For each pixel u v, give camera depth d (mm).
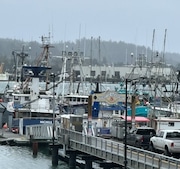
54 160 64938
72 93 107812
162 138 50188
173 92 106000
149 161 43312
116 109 75688
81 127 66438
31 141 80938
